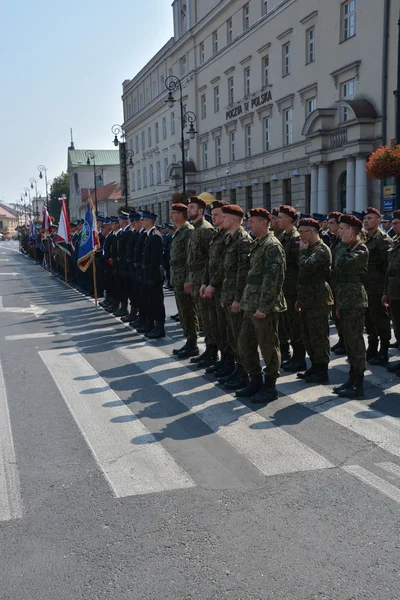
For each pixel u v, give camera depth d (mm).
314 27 25422
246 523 3633
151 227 9531
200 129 40031
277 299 5781
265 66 30422
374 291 7383
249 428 5258
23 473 4430
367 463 4469
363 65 21359
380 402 5938
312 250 6461
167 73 47062
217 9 35094
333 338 9172
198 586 3020
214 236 7008
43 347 9094
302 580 3055
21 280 22531
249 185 32969
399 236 7301
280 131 28859
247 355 6082
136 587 3023
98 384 6848
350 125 21156
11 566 3232
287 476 4273
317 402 5977
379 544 3383
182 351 8195
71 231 20109
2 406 6066
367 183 20859
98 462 4598
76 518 3736
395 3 19641
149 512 3791
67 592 2998
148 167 55062
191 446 4875
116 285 12039
